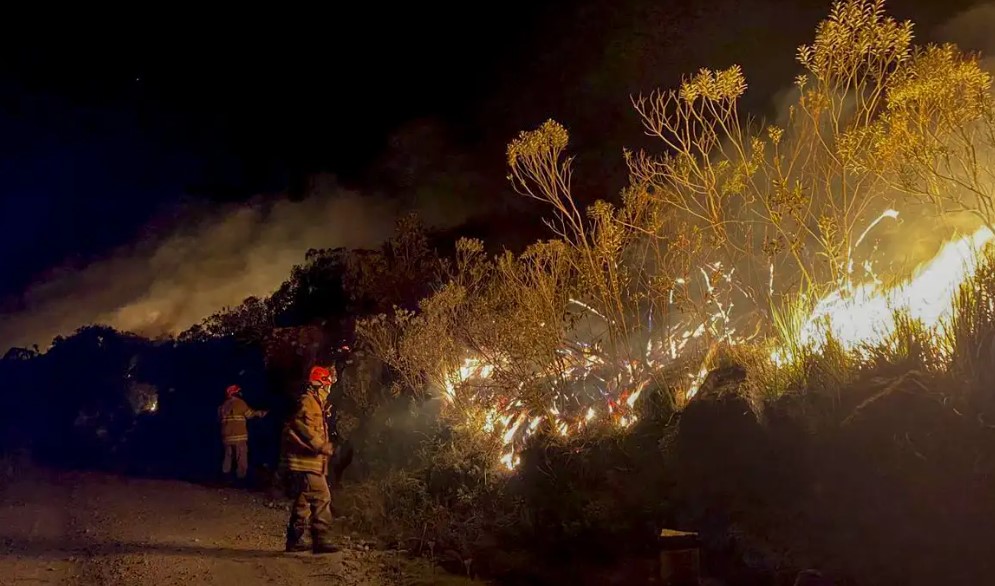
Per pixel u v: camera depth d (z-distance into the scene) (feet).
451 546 25.99
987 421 15.87
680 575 19.70
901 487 16.52
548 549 23.26
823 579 16.81
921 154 20.90
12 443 52.49
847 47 23.79
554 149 29.14
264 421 45.14
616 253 28.30
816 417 18.33
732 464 19.80
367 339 37.73
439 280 42.01
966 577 15.44
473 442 29.53
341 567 26.00
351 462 35.06
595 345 29.35
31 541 29.94
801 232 24.40
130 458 50.21
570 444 25.13
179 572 25.89
